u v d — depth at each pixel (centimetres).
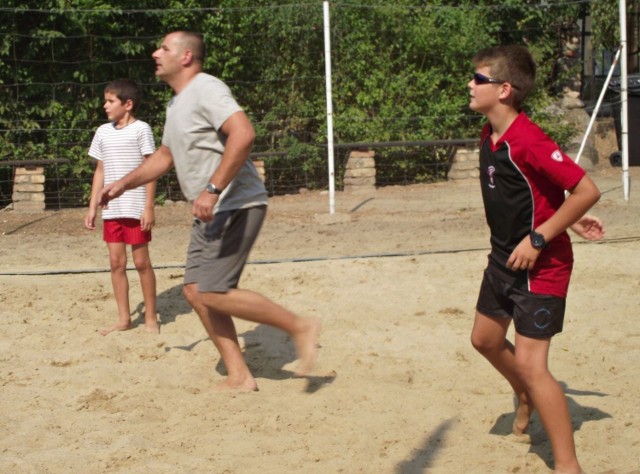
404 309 725
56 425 487
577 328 666
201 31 1410
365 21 1491
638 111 1680
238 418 488
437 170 1561
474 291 774
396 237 1041
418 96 1538
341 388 541
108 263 925
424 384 555
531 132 387
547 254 396
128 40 1363
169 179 1403
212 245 492
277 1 1435
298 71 1482
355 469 423
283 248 994
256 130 1453
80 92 1361
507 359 440
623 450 445
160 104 1416
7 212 1296
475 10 1568
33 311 732
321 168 1500
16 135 1342
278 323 491
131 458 438
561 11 1658
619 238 975
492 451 446
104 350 626
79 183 1370
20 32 1320
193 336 666
